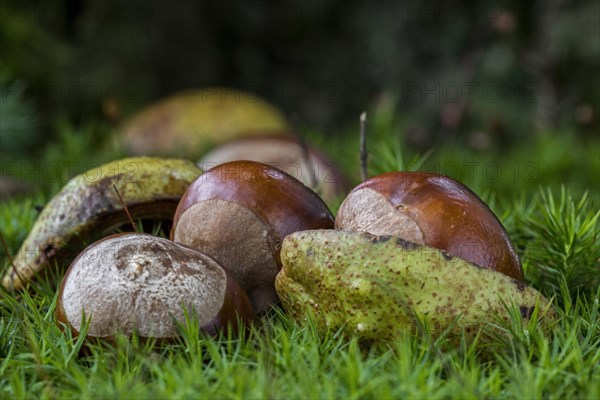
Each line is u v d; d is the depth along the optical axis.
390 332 0.31
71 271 0.31
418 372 0.29
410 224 0.32
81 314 0.31
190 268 0.31
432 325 0.31
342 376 0.29
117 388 0.29
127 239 0.32
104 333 0.31
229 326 0.31
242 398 0.29
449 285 0.31
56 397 0.29
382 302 0.31
